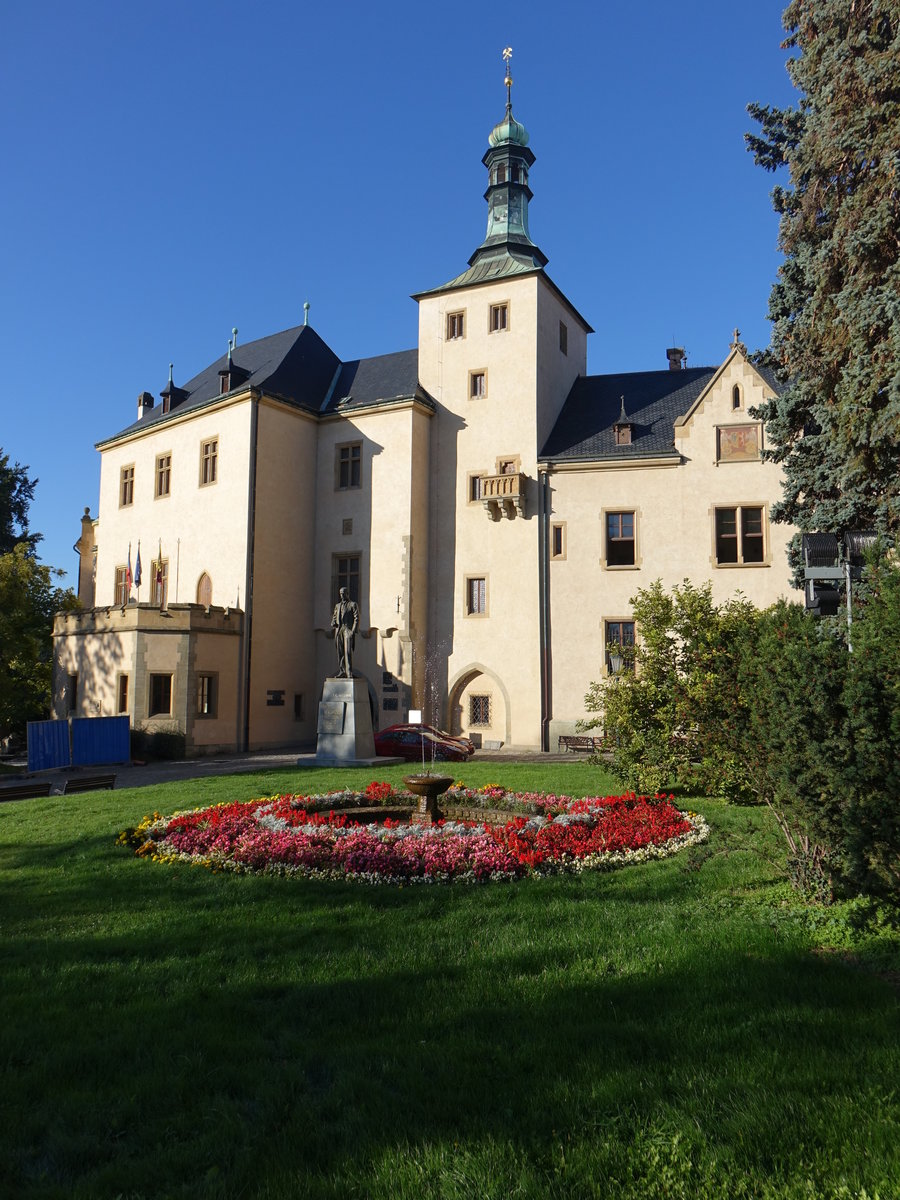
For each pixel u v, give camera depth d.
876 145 13.45
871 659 6.80
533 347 34.91
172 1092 4.74
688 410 33.72
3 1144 4.29
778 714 7.34
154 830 12.27
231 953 7.05
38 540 53.88
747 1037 5.14
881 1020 5.29
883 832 6.68
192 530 37.47
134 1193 3.81
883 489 13.98
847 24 14.06
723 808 14.06
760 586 30.75
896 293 12.52
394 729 28.91
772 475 31.03
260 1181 3.85
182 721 31.19
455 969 6.55
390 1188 3.76
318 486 37.91
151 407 45.12
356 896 8.84
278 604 35.66
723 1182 3.76
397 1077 4.78
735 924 7.36
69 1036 5.48
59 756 27.92
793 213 16.36
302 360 39.81
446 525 35.78
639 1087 4.54
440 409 36.50
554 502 33.69
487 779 19.02
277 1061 5.07
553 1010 5.66
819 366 15.43
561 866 9.91
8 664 38.81
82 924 8.07
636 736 15.20
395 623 34.81
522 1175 3.79
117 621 32.62
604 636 32.41
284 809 13.15
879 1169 3.77
